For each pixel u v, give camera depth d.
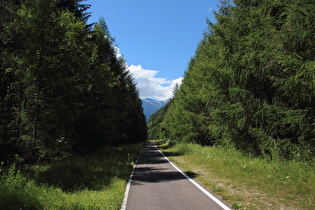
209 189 7.41
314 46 7.98
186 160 17.09
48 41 11.09
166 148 38.72
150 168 13.82
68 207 5.28
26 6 11.60
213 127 13.30
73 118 12.12
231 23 11.68
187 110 23.73
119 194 6.88
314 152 8.27
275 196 6.04
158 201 6.04
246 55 10.10
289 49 8.62
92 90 17.17
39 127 11.02
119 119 29.78
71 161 12.94
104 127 21.44
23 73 10.54
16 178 6.51
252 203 5.54
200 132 23.55
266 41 9.19
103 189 7.68
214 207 5.32
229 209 5.13
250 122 10.77
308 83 7.58
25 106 10.62
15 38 10.88
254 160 10.33
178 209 5.24
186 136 25.33
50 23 11.09
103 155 17.83
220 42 12.01
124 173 11.32
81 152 17.80
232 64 10.91
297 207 5.10
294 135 9.32
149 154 26.31
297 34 7.79
